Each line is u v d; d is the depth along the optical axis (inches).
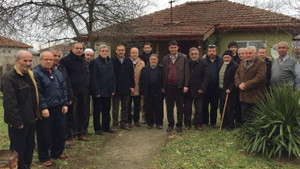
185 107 241.6
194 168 165.6
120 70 236.1
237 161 173.6
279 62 215.9
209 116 279.3
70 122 202.2
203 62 231.8
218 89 246.5
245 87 214.5
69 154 189.0
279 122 175.2
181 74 229.1
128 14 327.6
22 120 139.9
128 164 176.2
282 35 459.2
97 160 181.6
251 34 481.1
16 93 138.3
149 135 233.5
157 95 245.4
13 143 144.1
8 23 317.4
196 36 434.9
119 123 271.7
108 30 330.3
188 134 230.2
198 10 573.3
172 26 504.1
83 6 316.5
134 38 367.6
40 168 164.2
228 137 219.5
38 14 324.5
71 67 195.6
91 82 217.6
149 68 244.8
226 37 495.2
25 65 138.7
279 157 171.0
